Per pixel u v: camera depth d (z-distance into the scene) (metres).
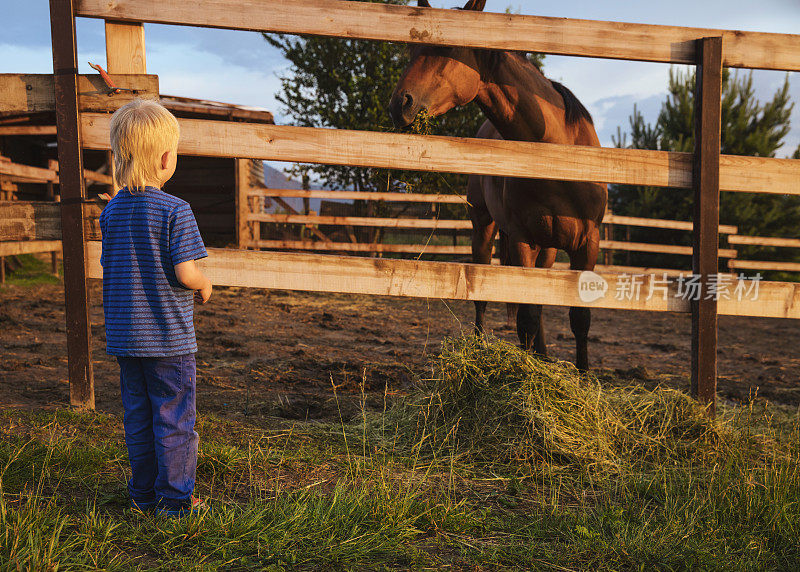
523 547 1.80
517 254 4.07
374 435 2.91
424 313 8.02
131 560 1.55
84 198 3.06
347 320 7.12
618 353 5.86
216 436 2.69
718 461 2.81
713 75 3.26
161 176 1.84
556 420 2.75
